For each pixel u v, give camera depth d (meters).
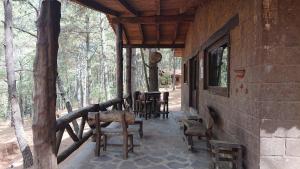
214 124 5.44
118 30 7.90
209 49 6.21
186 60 10.88
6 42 10.52
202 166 4.07
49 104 3.08
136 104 9.54
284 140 2.90
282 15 2.88
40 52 3.03
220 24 4.91
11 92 10.35
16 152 12.62
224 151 3.43
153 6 6.87
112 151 4.93
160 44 11.63
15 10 16.25
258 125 2.95
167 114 9.06
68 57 23.52
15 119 10.17
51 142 3.12
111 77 34.31
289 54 2.88
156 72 12.07
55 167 3.16
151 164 4.19
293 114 2.88
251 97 3.19
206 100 6.43
